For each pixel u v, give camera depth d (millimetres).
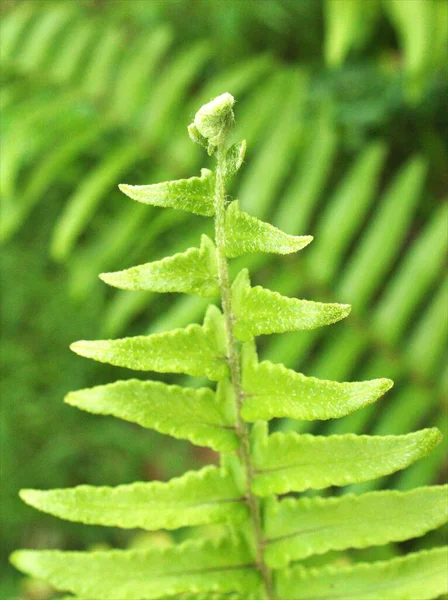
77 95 440
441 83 480
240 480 185
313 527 184
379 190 514
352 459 176
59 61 448
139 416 175
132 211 415
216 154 159
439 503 180
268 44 524
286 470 180
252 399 173
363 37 482
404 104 487
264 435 181
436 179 511
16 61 446
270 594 188
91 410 175
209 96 429
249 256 376
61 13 457
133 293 396
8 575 468
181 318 361
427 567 182
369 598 182
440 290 362
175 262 167
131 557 184
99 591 182
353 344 356
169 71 440
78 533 480
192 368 173
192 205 163
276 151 396
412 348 357
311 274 377
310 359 436
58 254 379
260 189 389
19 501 477
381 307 363
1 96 437
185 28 516
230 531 189
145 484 181
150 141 426
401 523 181
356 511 182
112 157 409
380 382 165
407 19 379
